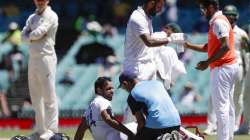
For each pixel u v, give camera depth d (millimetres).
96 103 43906
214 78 45312
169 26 52781
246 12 100688
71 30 98250
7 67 82688
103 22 101250
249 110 58656
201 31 96125
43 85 49625
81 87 82562
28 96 80062
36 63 49312
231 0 106125
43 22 48719
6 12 101438
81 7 103000
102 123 43906
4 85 81625
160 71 48719
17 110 79250
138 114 41562
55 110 50094
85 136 55781
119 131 43500
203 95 81938
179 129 41906
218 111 45250
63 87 82438
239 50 58312
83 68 83312
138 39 45406
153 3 45125
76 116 80000
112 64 82625
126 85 44719
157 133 41344
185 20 97938
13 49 83750
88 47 86562
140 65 45719
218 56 44250
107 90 43969
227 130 45312
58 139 47344
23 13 101938
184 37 46000
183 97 81312
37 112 49938
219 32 44219
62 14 101938
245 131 58688
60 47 94688
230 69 45094
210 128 58812
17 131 67938
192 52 81938
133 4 102812
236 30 58594
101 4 103000
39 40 49094
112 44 87125
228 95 45344
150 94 41594
